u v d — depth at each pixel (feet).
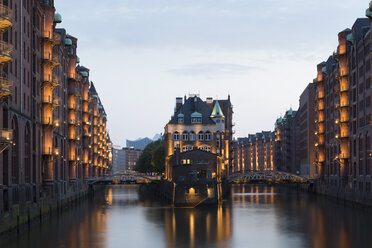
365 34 292.40
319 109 427.33
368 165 280.51
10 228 177.99
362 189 293.84
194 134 428.97
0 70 168.45
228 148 486.79
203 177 348.18
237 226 228.02
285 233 206.69
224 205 332.39
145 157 607.37
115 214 276.82
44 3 258.57
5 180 177.78
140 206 329.11
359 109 303.68
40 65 248.11
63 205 293.64
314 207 314.96
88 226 225.56
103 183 435.53
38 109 240.32
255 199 390.21
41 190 241.14
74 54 353.51
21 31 201.26
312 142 525.34
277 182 501.15
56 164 279.69
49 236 195.21
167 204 345.72
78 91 376.07
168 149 427.74
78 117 387.34
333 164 387.34
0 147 164.66
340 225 227.61
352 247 174.70
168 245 180.86
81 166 393.09
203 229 219.00
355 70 314.76
